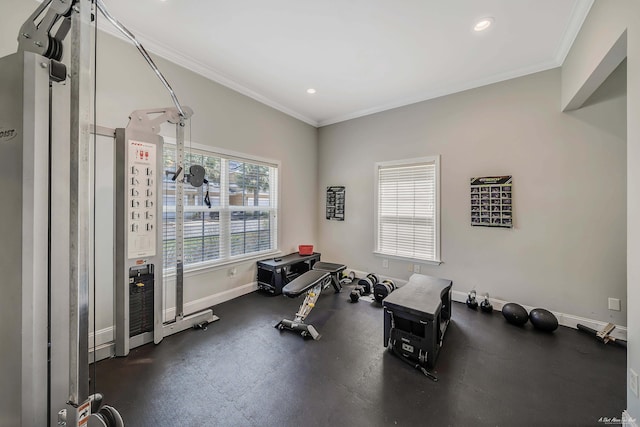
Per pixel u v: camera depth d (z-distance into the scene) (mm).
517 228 2922
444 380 1818
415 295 2289
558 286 2707
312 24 2209
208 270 3100
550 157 2721
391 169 3938
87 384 996
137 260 2119
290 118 4188
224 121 3217
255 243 3723
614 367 1967
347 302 3316
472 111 3195
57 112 1110
